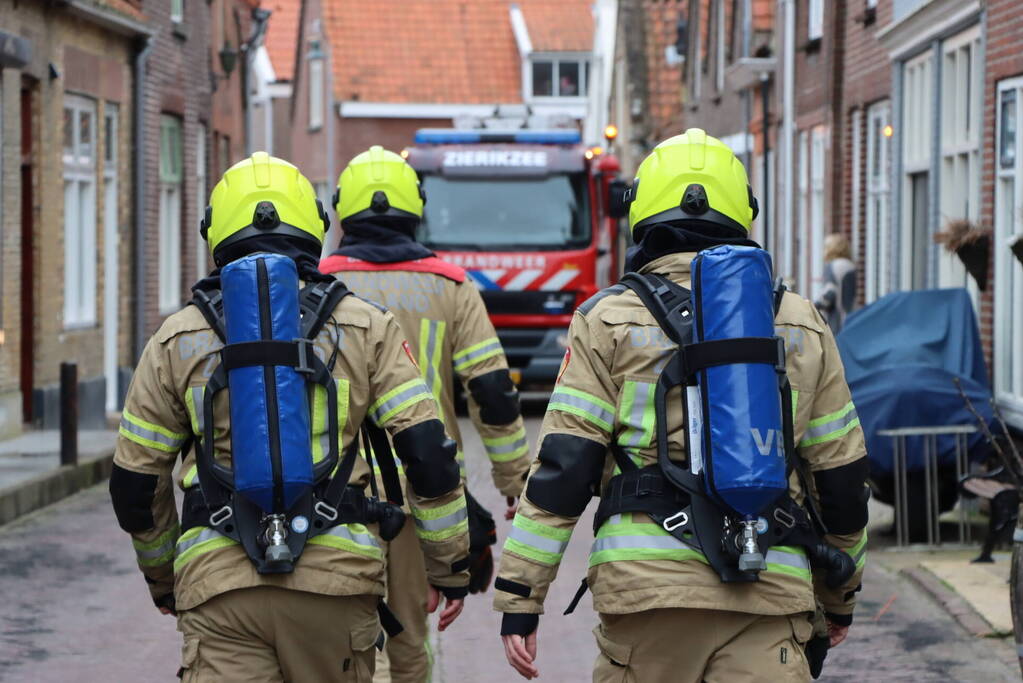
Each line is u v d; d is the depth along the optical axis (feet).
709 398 19.17
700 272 19.49
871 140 90.89
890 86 85.20
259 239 21.65
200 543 20.38
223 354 20.18
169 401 20.92
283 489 19.75
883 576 48.98
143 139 109.60
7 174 82.12
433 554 22.95
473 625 43.14
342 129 241.76
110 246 104.42
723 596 19.27
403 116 241.14
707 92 163.02
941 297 55.98
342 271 30.73
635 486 19.84
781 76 125.18
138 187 107.65
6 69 81.61
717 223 20.75
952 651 39.50
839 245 81.87
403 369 21.58
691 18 171.32
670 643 19.52
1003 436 53.47
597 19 238.07
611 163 105.81
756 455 18.89
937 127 72.74
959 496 54.60
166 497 21.58
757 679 19.29
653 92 199.41
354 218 31.12
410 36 247.91
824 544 20.71
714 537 19.38
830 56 105.09
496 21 252.21
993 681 36.65
